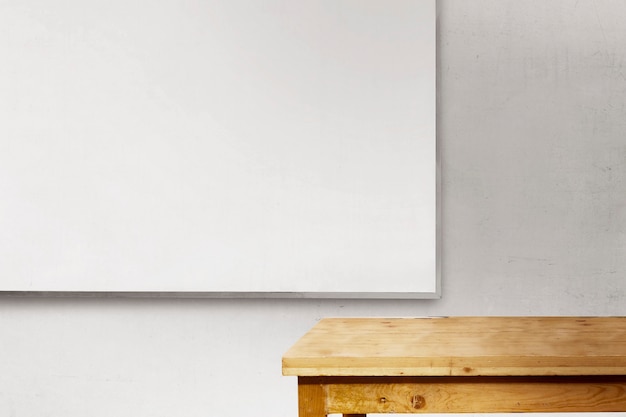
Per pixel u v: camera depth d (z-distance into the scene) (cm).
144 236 246
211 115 244
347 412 133
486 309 239
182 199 245
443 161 239
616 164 236
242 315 247
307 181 241
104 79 246
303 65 240
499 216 239
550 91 237
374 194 239
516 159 238
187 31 244
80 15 246
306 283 242
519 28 238
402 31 237
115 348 250
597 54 237
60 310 252
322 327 161
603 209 237
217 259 244
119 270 247
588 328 157
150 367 249
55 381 252
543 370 127
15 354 253
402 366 129
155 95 245
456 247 240
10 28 248
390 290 239
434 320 171
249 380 247
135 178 246
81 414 252
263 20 242
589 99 237
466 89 239
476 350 133
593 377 129
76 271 248
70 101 247
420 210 237
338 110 240
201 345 248
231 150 243
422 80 237
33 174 248
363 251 239
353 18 239
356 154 239
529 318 174
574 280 238
